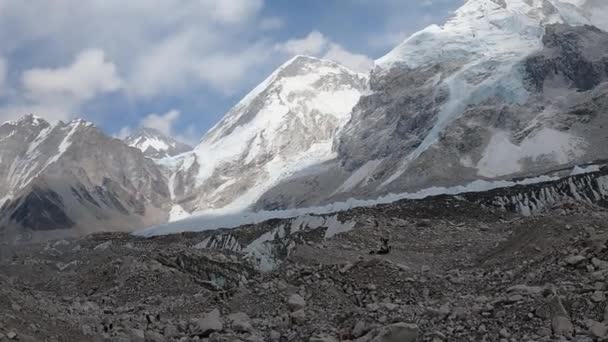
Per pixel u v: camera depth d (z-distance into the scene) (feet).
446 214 450.71
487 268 189.47
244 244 558.97
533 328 126.31
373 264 185.78
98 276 234.58
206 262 221.87
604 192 503.61
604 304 128.06
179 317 168.55
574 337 120.57
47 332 130.82
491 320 132.87
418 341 127.75
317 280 180.14
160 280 215.51
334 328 144.36
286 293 173.78
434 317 140.36
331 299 168.55
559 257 167.02
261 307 168.96
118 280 223.92
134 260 233.35
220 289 196.44
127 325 152.76
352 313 150.61
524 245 192.54
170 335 149.28
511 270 175.32
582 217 195.83
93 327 145.18
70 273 258.37
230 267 222.69
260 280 188.55
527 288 142.10
